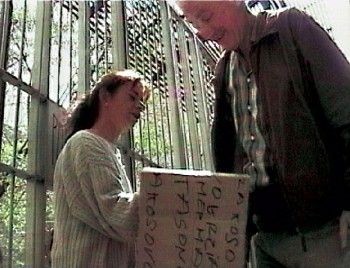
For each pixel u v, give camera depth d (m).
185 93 4.67
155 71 4.13
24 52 2.48
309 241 1.24
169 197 1.17
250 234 1.39
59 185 1.42
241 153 1.40
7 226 2.11
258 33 1.29
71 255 1.34
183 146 4.22
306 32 1.24
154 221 1.16
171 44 4.45
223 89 1.45
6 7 2.31
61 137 2.54
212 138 1.47
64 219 1.38
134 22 3.86
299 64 1.23
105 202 1.30
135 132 3.48
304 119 1.21
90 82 2.92
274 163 1.26
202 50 5.38
